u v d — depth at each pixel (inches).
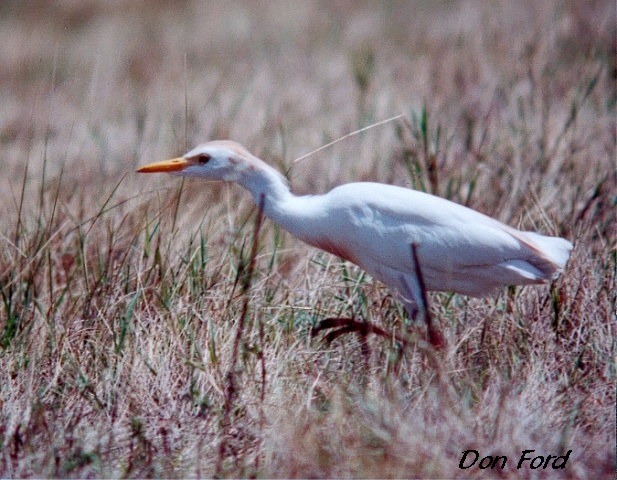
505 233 344.2
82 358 357.7
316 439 304.5
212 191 507.2
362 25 944.3
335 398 321.1
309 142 618.5
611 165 501.0
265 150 550.6
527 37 766.5
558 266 344.2
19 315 380.2
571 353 356.5
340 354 363.9
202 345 359.6
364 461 294.0
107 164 595.5
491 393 327.6
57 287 410.0
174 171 358.0
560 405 323.0
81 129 693.9
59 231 429.1
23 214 472.1
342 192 350.3
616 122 582.6
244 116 663.1
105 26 1058.7
